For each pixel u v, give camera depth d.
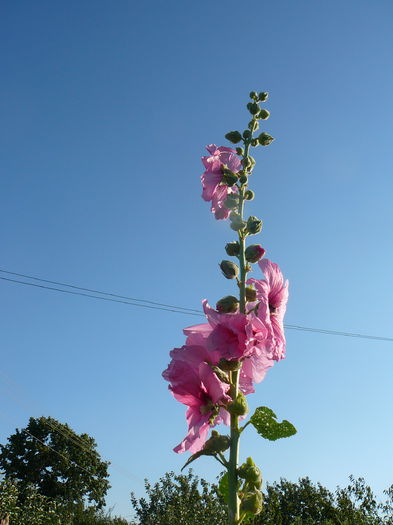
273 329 2.64
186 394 2.51
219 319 2.51
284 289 2.71
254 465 2.43
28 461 38.44
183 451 2.41
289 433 2.59
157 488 23.28
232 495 2.38
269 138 3.33
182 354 2.58
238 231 2.96
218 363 2.56
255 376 2.71
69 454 39.62
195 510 19.25
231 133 3.36
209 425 2.54
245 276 2.81
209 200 3.04
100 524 29.38
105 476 41.31
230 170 3.09
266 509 15.61
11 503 22.00
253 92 3.54
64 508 28.27
